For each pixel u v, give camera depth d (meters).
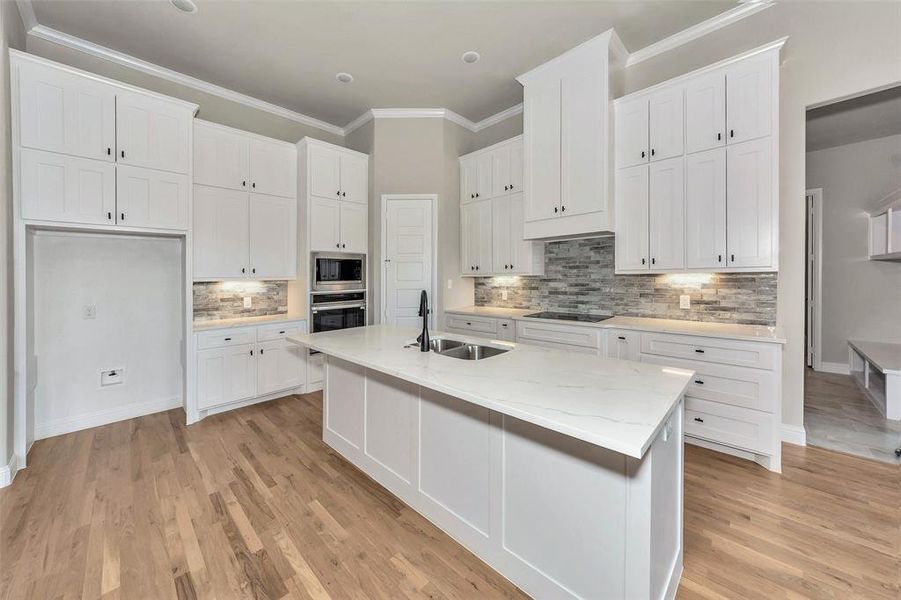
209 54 3.20
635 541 1.21
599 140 3.07
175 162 3.11
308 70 3.47
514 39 3.04
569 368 1.72
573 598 1.37
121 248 3.28
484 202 4.25
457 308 4.49
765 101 2.48
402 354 2.04
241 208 3.66
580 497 1.34
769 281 2.79
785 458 2.54
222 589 1.53
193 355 3.22
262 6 2.63
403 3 2.62
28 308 2.62
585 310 3.81
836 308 4.81
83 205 2.67
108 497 2.14
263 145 3.82
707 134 2.70
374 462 2.33
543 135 3.40
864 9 2.40
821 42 2.54
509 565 1.57
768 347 2.34
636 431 1.05
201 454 2.67
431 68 3.45
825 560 1.65
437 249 4.35
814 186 4.92
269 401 3.78
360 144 4.54
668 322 3.10
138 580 1.57
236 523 1.93
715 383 2.54
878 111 3.76
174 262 3.56
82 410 3.09
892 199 4.17
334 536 1.84
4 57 2.28
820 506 2.03
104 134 2.76
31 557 1.68
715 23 2.85
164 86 3.46
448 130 4.39
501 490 1.59
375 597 1.50
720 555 1.69
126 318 3.31
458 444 1.78
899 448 2.58
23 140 2.44
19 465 2.44
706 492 2.17
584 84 3.13
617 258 3.14
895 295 4.50
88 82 2.69
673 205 2.86
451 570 1.63
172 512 2.02
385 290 4.35
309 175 3.91
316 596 1.50
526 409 1.22
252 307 4.04
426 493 1.97
